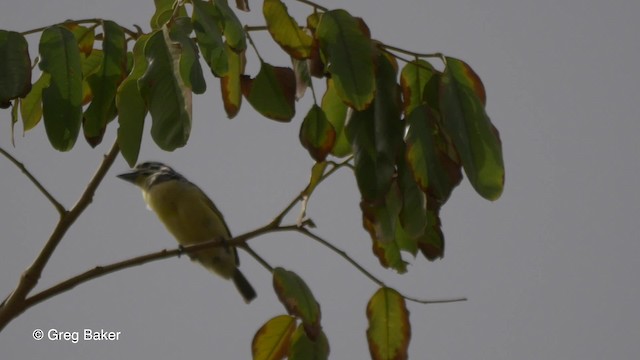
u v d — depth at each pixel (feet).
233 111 22.07
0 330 21.97
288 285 22.39
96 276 22.80
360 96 20.98
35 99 24.14
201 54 20.21
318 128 22.30
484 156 20.77
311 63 21.63
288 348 23.72
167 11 22.24
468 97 21.08
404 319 23.82
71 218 23.00
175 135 19.20
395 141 21.62
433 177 20.81
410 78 21.93
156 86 19.36
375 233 24.11
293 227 23.31
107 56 21.80
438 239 23.97
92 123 21.66
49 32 20.30
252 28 23.09
